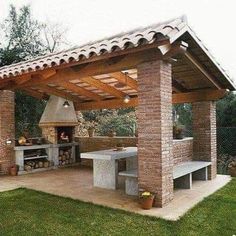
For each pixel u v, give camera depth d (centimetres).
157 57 534
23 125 1414
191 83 787
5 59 1380
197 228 444
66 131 1144
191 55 618
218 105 1424
